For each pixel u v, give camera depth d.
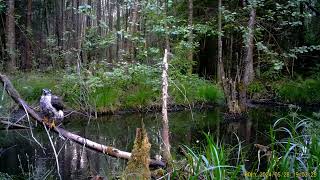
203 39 19.30
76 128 10.29
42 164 7.05
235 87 11.93
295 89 15.12
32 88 11.93
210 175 4.30
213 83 15.85
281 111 13.08
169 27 13.85
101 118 11.73
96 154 7.71
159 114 12.59
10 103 9.33
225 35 17.58
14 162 7.21
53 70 15.52
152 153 7.22
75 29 19.66
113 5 22.69
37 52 20.45
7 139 8.80
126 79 12.98
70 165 6.96
